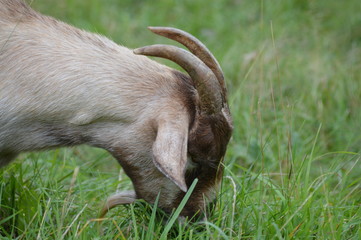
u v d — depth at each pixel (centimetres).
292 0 2131
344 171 1336
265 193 1173
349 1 2112
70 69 1002
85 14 1972
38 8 1883
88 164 1334
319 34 1975
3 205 1070
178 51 934
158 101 980
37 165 1217
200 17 2048
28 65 1002
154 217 974
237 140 1412
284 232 1018
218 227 982
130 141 994
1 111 1005
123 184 1216
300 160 1341
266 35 1903
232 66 1691
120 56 1023
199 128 966
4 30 1012
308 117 1515
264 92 1535
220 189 1069
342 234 1041
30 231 1007
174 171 869
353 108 1600
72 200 1091
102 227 1062
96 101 994
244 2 2153
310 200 1041
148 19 2012
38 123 1019
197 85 945
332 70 1733
